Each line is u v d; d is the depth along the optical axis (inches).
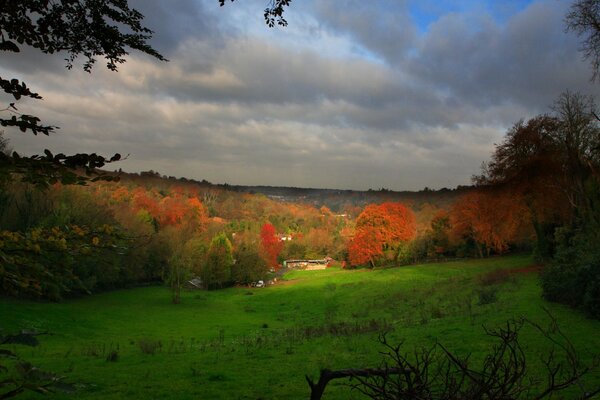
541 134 1829.5
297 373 586.9
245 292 3093.0
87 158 149.5
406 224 3484.3
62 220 1362.0
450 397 112.5
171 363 707.4
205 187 7263.8
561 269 977.5
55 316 1595.7
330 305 2012.8
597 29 1016.9
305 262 5260.8
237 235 4640.8
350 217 7564.0
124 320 1754.4
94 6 180.1
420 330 874.8
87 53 193.8
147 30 191.5
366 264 3863.2
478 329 798.5
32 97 152.1
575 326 727.1
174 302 2417.6
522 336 671.1
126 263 2475.4
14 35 171.9
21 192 1354.6
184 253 2669.8
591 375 433.4
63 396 466.6
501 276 1633.9
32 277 155.4
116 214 2610.7
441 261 3159.5
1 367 118.3
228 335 1355.8
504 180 1973.4
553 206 1788.9
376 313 1526.8
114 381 561.3
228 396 476.1
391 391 113.3
